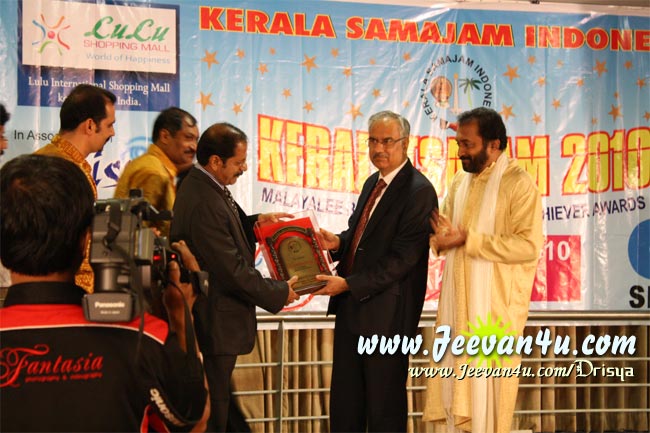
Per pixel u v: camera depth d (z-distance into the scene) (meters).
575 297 4.59
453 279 3.58
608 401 4.69
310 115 4.43
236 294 3.31
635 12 4.67
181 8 4.30
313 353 4.47
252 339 3.36
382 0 4.49
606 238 4.62
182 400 1.65
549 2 4.62
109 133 3.19
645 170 4.66
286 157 4.40
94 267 1.55
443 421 3.67
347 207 4.45
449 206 3.77
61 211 1.59
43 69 4.14
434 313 4.48
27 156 1.64
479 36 4.57
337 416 3.63
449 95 4.54
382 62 4.49
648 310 4.62
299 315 4.33
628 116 4.67
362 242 3.58
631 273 4.62
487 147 3.52
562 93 4.62
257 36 4.39
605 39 4.66
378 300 3.53
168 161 4.27
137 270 1.55
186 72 4.30
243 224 3.63
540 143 4.60
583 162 4.62
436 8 4.53
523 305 3.51
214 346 3.24
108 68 4.21
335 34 4.45
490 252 3.39
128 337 1.60
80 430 1.53
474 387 3.46
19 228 1.58
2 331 1.56
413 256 3.49
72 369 1.55
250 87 4.37
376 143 3.57
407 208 3.53
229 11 4.36
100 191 4.20
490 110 3.55
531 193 3.45
